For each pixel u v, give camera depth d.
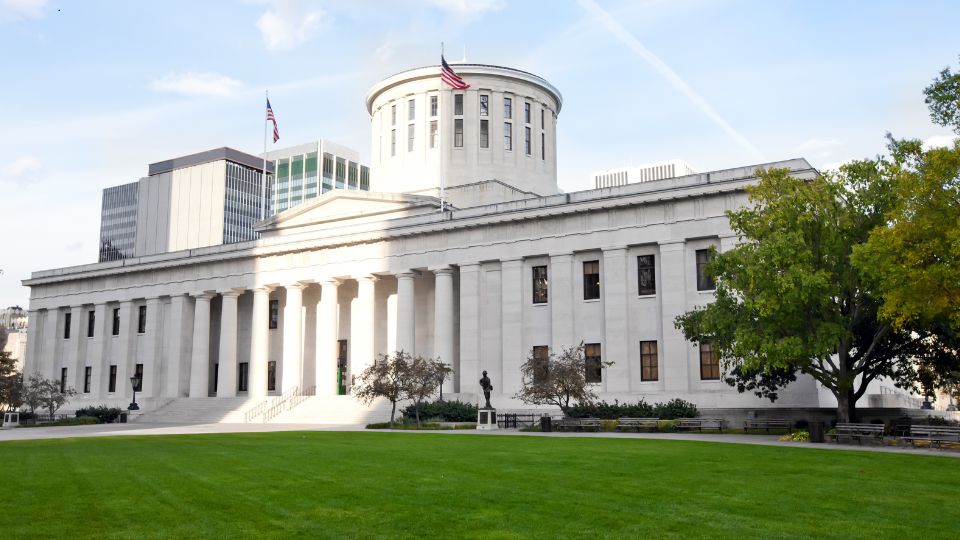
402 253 59.34
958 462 22.50
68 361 78.25
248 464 22.08
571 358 45.44
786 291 31.14
